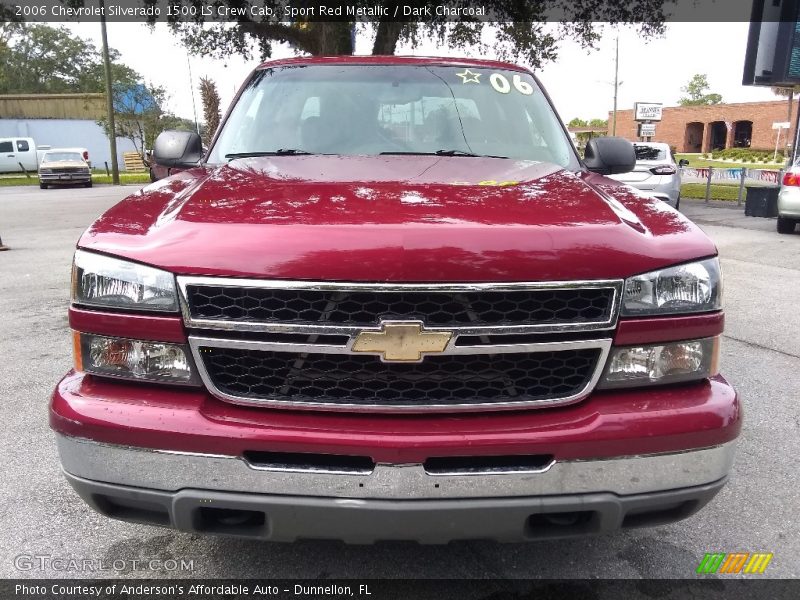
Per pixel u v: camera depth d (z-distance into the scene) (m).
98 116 42.09
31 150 34.09
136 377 1.93
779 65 14.22
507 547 2.55
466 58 3.74
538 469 1.85
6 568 2.41
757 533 2.66
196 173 2.82
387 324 1.80
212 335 1.86
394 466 1.81
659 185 12.54
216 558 2.47
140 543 2.57
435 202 2.12
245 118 3.31
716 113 58.72
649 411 1.90
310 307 1.82
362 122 3.19
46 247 9.83
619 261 1.89
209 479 1.85
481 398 1.89
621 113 60.09
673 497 1.93
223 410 1.88
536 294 1.85
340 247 1.81
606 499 1.88
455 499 1.83
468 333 1.81
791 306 6.12
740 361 4.66
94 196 21.75
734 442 1.99
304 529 1.88
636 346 1.93
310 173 2.58
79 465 1.93
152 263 1.88
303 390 1.89
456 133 3.16
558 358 1.91
